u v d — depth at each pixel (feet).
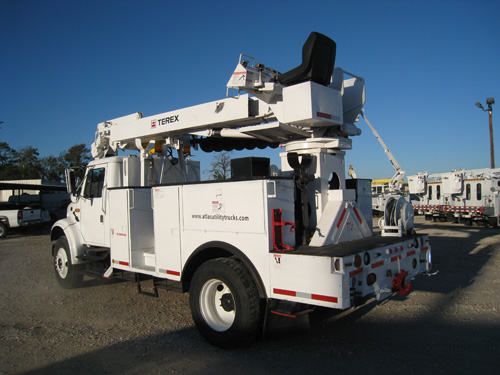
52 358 13.41
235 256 14.48
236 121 17.17
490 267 27.81
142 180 20.83
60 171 222.28
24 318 18.07
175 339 15.14
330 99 14.70
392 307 18.75
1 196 106.73
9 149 214.07
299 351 13.75
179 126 18.95
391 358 13.00
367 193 19.52
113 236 19.39
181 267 15.85
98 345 14.56
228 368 12.43
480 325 16.02
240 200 13.60
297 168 14.61
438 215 71.97
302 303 12.37
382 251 13.84
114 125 22.66
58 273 24.03
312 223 15.35
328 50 14.71
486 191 61.21
